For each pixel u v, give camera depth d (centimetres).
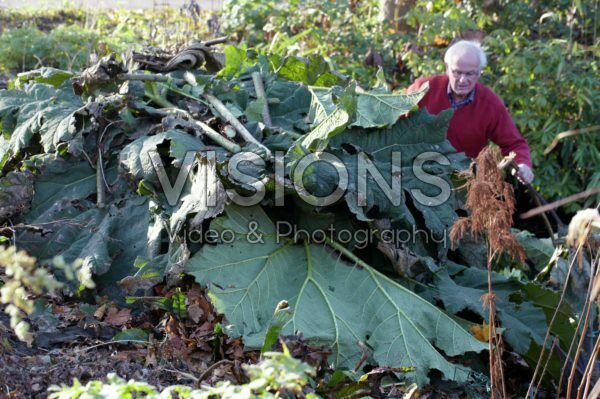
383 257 418
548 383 412
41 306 394
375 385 353
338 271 402
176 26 891
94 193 445
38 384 332
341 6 785
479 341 383
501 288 423
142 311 407
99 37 853
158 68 493
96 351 371
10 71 798
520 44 786
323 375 351
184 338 376
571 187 724
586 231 313
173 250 392
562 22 836
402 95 444
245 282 382
